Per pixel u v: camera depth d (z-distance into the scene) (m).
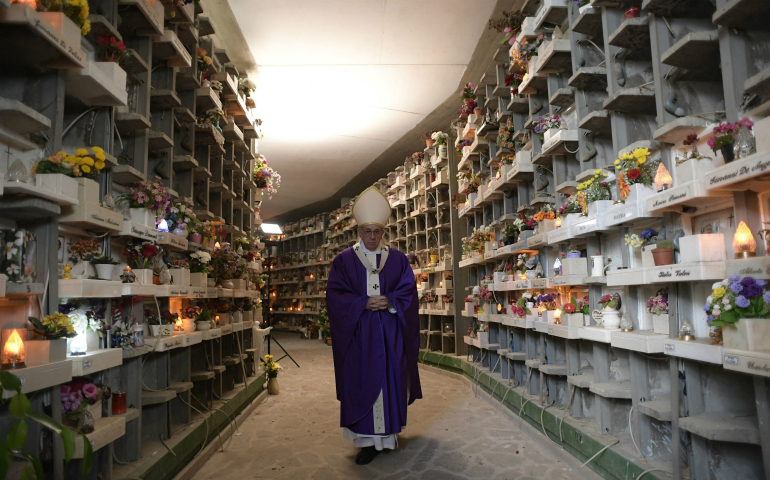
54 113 2.14
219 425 3.96
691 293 2.42
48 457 2.02
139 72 3.09
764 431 1.82
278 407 5.28
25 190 1.82
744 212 2.03
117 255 3.07
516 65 4.35
